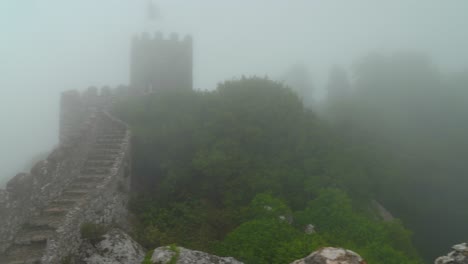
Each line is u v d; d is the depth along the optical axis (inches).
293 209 508.4
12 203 292.8
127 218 444.8
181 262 283.3
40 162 350.3
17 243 287.1
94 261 319.3
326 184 552.4
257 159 574.6
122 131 567.8
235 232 366.0
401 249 470.6
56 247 287.4
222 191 514.6
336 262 200.8
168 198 501.7
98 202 376.2
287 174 557.6
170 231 423.5
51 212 335.6
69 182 399.2
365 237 408.2
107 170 439.8
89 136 475.8
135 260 336.5
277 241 343.9
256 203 453.7
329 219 441.4
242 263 312.0
